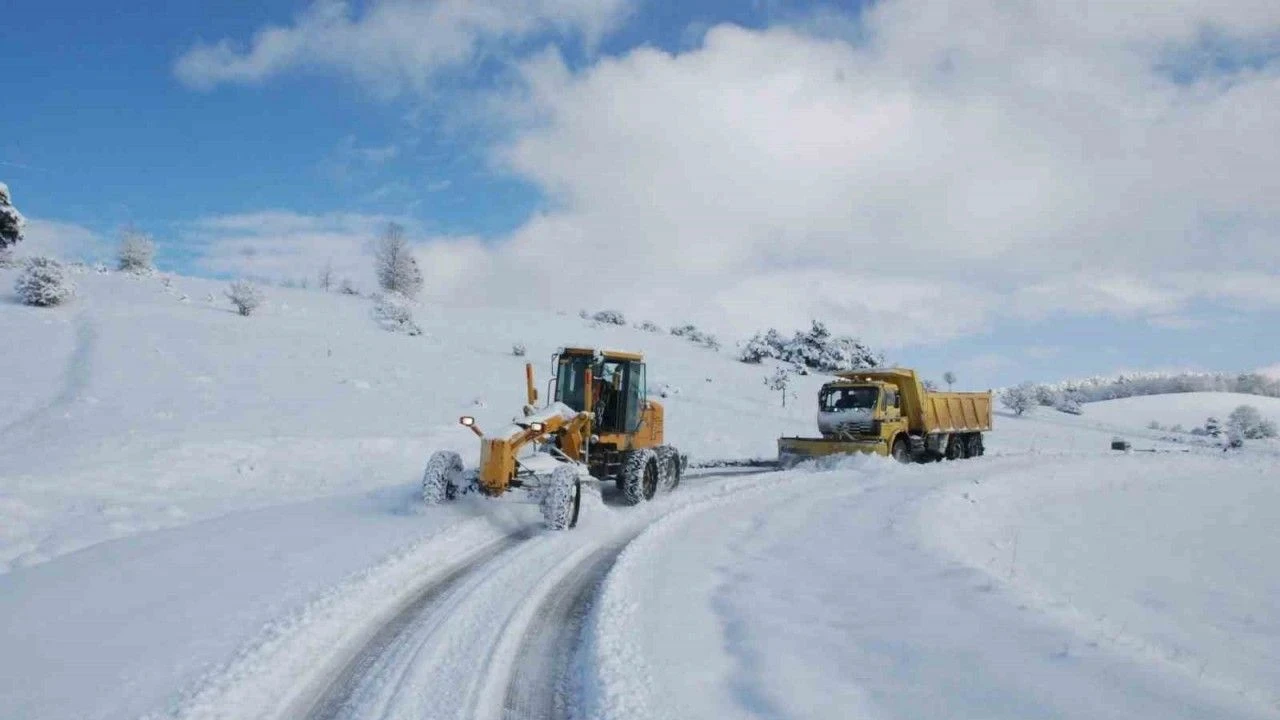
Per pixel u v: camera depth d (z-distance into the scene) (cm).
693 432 2656
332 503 1144
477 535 963
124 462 1269
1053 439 3925
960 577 796
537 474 1062
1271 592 1095
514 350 4050
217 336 3028
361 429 1797
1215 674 598
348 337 3578
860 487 1590
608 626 630
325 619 619
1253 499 2066
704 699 500
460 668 559
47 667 511
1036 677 518
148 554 807
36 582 703
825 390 2219
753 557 921
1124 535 1483
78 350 2417
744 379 4678
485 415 2277
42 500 1066
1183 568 1225
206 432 1557
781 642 604
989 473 1969
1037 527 1430
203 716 453
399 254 6234
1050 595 781
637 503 1255
